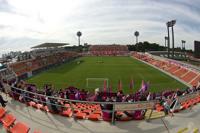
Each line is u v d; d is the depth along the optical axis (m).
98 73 71.31
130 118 16.92
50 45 97.88
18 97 22.64
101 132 15.03
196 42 79.88
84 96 27.30
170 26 106.00
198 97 23.34
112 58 129.88
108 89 42.78
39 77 63.59
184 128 15.37
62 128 15.66
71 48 183.62
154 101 16.69
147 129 15.54
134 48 195.88
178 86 52.94
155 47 196.12
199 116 18.31
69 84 53.56
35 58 85.44
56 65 91.12
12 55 97.81
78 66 89.38
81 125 16.05
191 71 63.81
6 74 50.25
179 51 159.75
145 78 63.38
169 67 79.75
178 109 19.59
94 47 166.75
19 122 15.68
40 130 15.38
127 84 54.38
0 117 16.75
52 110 18.25
